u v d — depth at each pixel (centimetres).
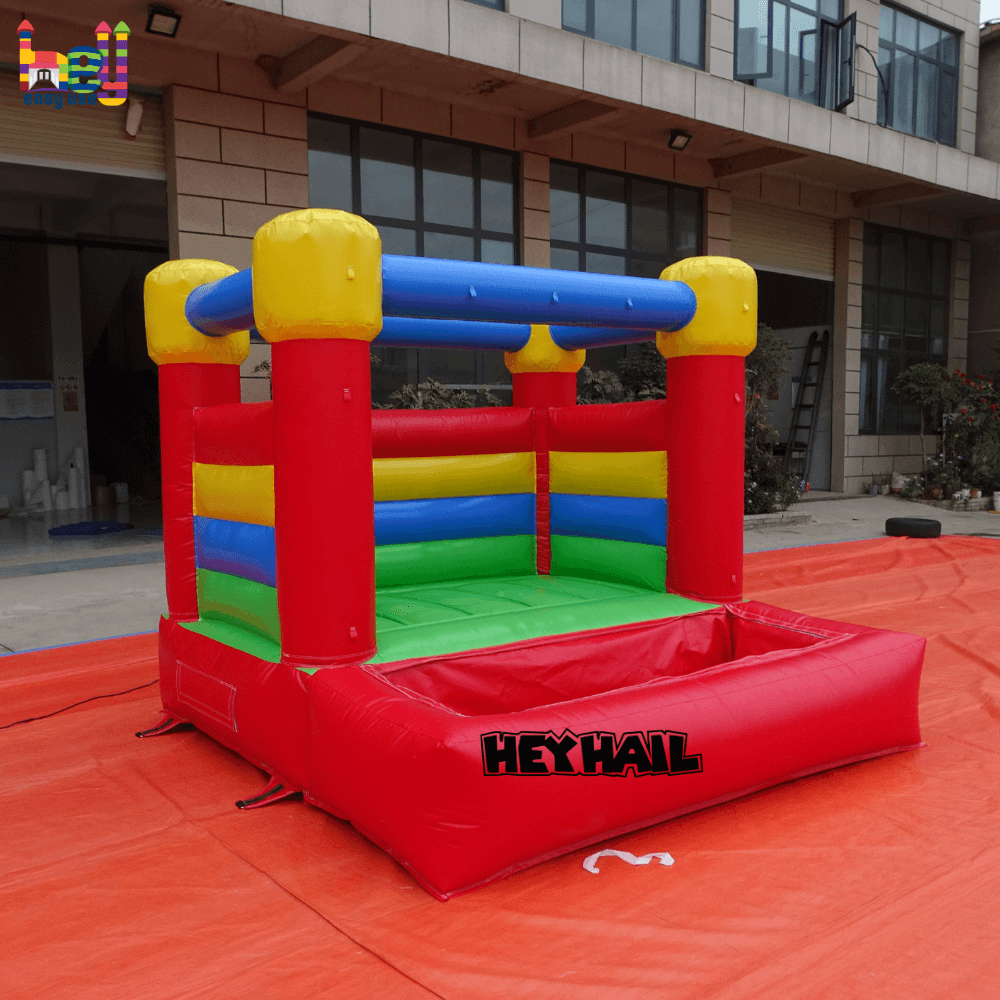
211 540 372
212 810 301
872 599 664
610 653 361
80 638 543
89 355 1540
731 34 1134
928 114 1441
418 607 382
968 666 471
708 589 401
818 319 1490
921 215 1509
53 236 1295
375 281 301
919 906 233
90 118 801
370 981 205
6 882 254
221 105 834
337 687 284
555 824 254
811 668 317
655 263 1173
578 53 885
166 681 383
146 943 223
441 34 791
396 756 249
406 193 961
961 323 1597
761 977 204
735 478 402
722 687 295
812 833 278
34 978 210
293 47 820
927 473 1410
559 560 469
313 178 903
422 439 439
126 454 1634
